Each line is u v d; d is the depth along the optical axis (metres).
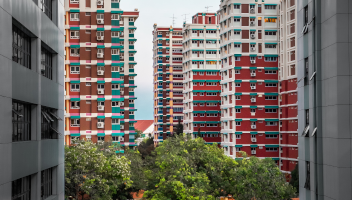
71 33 63.62
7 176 19.84
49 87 29.23
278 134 80.06
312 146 28.48
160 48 128.62
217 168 45.06
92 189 38.75
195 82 101.44
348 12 24.97
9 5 20.22
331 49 25.81
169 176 39.69
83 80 63.38
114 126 63.78
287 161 75.44
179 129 110.56
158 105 128.38
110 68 63.94
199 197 36.88
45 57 30.48
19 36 24.20
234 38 80.56
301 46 31.31
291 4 73.75
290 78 74.31
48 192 30.28
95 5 64.06
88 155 38.66
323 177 27.08
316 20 27.84
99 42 63.97
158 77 128.62
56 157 30.91
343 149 24.64
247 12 80.56
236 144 79.50
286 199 40.03
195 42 102.25
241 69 80.38
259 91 80.62
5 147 19.56
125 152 58.41
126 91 91.56
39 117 26.36
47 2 30.72
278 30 80.69
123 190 50.38
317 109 27.59
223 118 83.38
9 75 20.20
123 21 94.88
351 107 24.75
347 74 24.89
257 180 38.00
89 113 63.25
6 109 19.77
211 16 109.56
